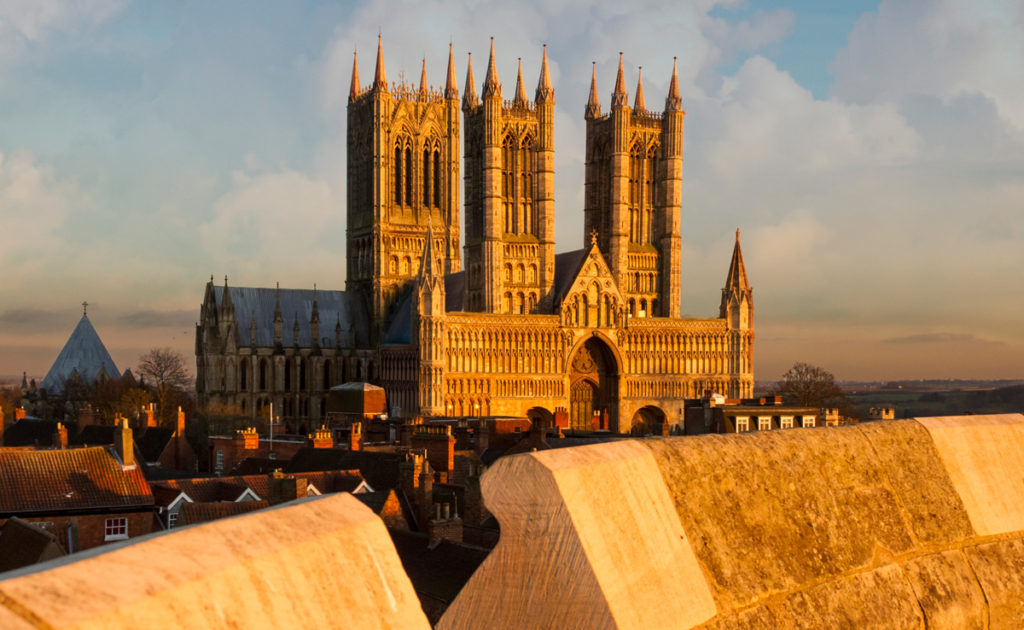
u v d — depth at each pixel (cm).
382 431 15275
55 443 14988
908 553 1483
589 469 1173
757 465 1392
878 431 1598
